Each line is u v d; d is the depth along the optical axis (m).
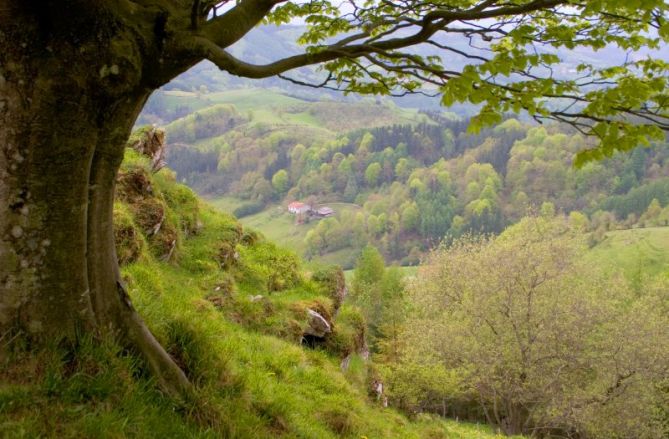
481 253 35.31
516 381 29.97
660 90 4.83
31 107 3.64
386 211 171.12
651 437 32.41
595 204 153.25
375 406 13.18
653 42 5.43
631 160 167.75
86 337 4.35
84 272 4.32
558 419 30.17
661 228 119.56
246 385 6.32
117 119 4.20
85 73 3.63
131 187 10.77
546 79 4.90
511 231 43.50
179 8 4.23
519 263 31.33
